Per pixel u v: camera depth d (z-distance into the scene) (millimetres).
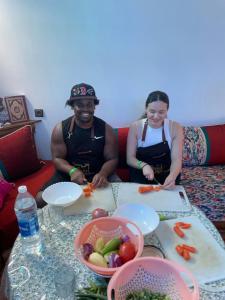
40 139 2336
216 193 1762
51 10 1946
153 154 1666
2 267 1471
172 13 1946
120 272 652
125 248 757
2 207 1577
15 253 878
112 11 1941
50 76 2135
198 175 2002
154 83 2145
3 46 2066
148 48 2041
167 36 2010
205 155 2125
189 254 830
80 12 1947
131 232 841
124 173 2049
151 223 963
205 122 2285
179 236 919
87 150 1742
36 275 784
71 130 1730
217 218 1558
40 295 717
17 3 1937
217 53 2064
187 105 2221
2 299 988
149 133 1659
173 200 1172
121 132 2080
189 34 2004
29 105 2238
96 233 855
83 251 765
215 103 2221
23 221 884
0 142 1904
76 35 2010
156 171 1699
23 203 954
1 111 2109
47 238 944
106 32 1998
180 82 2145
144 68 2098
